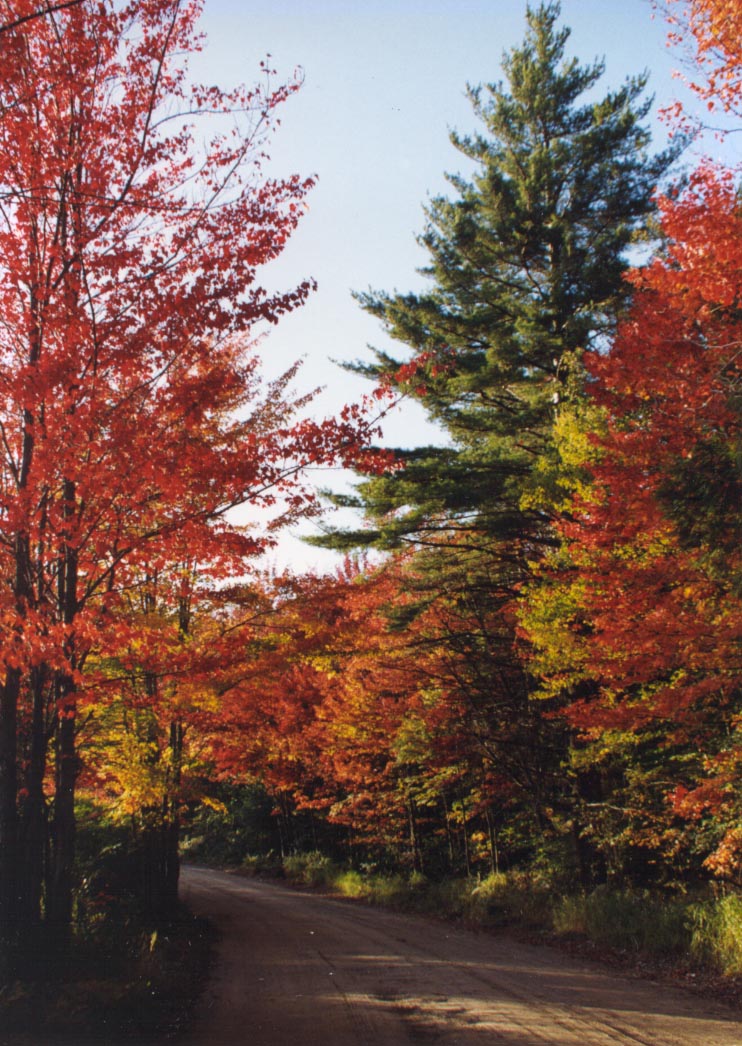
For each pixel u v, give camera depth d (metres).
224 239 9.53
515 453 20.67
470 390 21.78
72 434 8.61
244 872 43.00
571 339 20.42
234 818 47.47
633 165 22.16
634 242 21.97
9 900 8.98
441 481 20.39
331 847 39.09
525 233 22.28
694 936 12.81
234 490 9.74
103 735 15.92
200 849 52.50
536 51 23.89
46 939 9.47
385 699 24.44
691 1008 9.66
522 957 14.55
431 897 24.75
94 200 9.18
